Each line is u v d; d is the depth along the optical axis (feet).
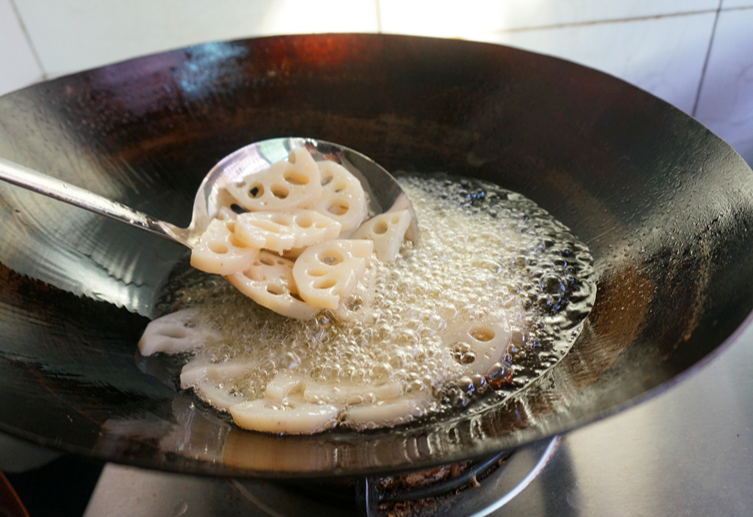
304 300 1.01
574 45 1.85
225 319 1.05
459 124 1.27
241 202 1.12
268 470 0.66
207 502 0.92
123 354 0.95
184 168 1.24
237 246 1.02
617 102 1.10
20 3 1.63
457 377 0.93
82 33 1.72
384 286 1.09
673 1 1.77
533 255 1.13
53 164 1.09
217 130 1.27
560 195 1.16
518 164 1.22
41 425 0.69
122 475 0.95
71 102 1.14
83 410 0.75
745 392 1.01
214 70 1.25
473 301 1.06
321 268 1.03
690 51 1.87
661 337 0.79
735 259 0.78
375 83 1.28
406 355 0.96
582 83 1.15
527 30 1.82
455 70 1.25
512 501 0.89
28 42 1.70
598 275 1.03
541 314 1.02
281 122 1.31
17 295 0.89
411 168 1.31
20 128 1.07
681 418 0.98
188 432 0.79
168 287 1.12
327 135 1.32
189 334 1.01
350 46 1.26
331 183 1.18
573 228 1.12
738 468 0.91
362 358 0.98
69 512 0.92
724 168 0.91
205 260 0.97
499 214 1.22
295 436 0.83
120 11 1.70
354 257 1.04
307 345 1.00
